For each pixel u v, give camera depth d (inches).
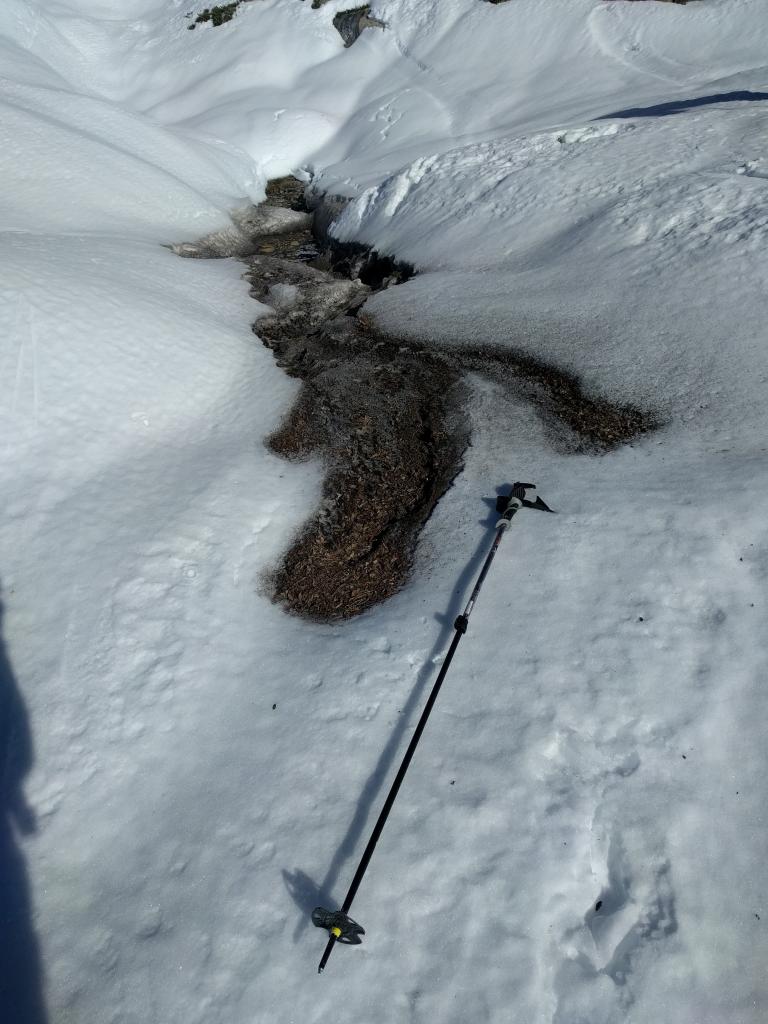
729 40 275.0
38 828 63.0
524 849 55.5
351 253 205.6
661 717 60.6
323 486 95.0
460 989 50.5
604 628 67.0
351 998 51.0
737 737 59.0
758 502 73.4
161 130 272.7
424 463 98.0
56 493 88.8
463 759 60.9
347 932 49.6
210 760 65.5
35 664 73.1
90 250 148.3
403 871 55.6
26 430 93.7
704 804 56.3
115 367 105.5
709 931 51.6
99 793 64.7
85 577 79.7
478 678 65.9
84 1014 53.3
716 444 85.0
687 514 74.2
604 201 148.0
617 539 74.0
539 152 184.7
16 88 245.3
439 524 83.9
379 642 71.4
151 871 59.4
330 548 87.0
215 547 84.4
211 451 100.0
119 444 97.1
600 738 60.4
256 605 80.0
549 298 127.2
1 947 57.1
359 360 123.6
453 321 130.4
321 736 64.6
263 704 68.7
